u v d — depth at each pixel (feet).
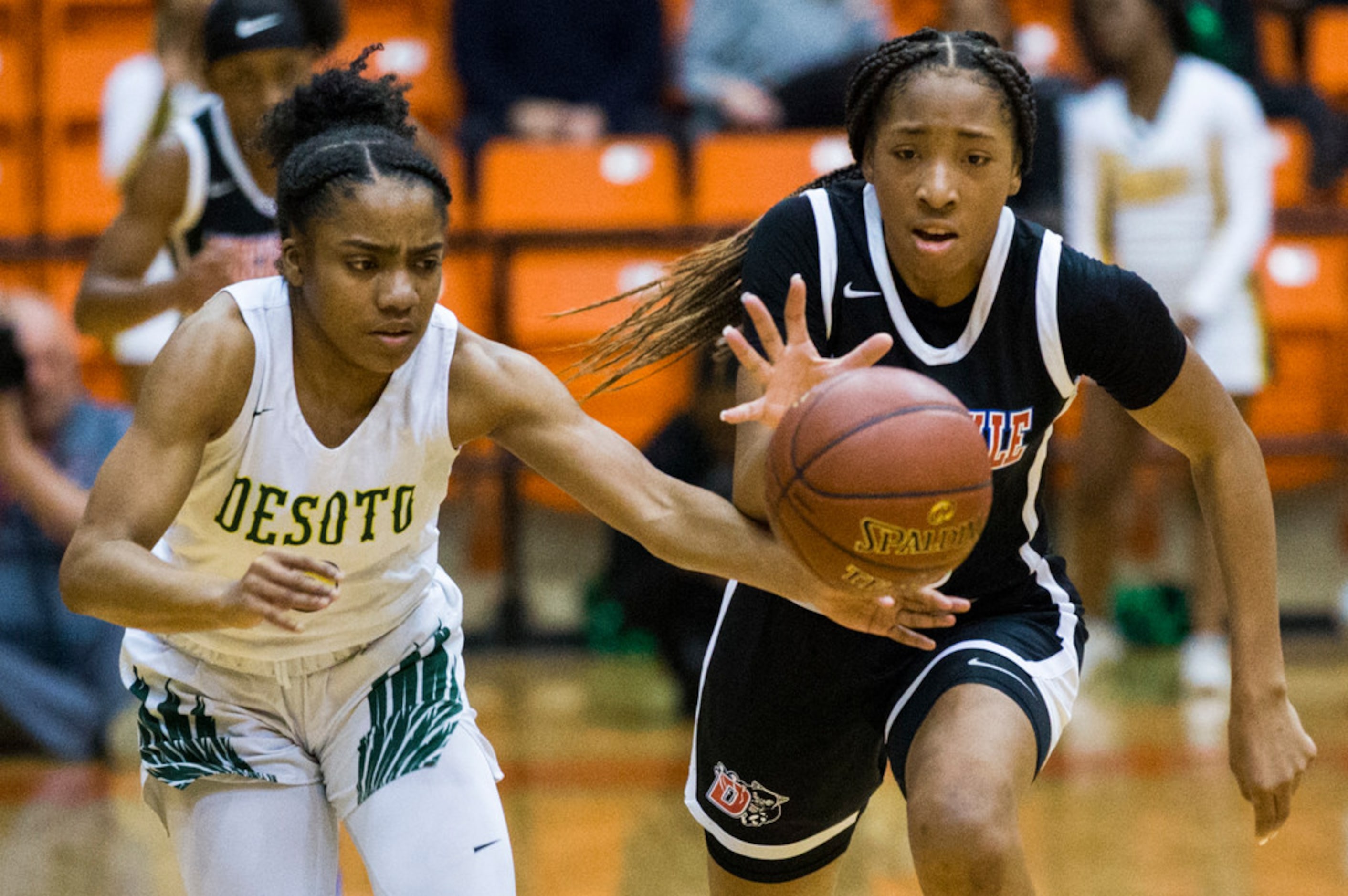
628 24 68.23
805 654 24.22
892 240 22.20
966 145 21.01
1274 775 23.13
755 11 67.92
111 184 56.90
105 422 49.16
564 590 63.87
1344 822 39.42
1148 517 65.72
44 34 67.31
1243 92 51.60
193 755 22.68
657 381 61.98
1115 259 52.29
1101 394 52.03
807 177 62.80
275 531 22.17
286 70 33.37
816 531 19.63
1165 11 50.96
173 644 23.36
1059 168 51.42
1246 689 23.43
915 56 21.36
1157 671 55.98
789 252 22.98
